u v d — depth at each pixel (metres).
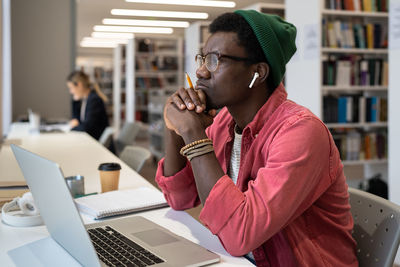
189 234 1.21
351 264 1.19
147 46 9.47
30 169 1.02
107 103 14.28
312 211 1.13
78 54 17.73
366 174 4.97
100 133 4.89
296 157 1.02
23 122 5.42
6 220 1.30
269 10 5.74
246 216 0.99
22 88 6.26
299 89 4.62
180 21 10.37
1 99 4.73
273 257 1.10
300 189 1.01
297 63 4.63
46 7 6.25
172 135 1.33
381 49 4.65
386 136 4.72
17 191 1.53
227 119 1.38
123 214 1.38
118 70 11.16
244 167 1.17
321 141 1.06
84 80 4.98
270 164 1.04
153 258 0.98
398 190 3.24
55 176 0.87
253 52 1.13
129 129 4.48
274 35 1.13
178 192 1.37
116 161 2.48
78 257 0.98
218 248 1.11
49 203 1.01
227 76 1.13
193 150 1.09
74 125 4.99
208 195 1.04
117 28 11.48
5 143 3.29
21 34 6.19
